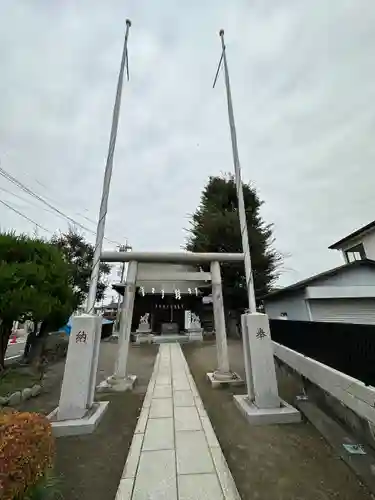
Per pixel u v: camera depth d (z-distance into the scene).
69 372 3.69
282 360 6.00
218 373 5.68
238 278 14.81
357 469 2.38
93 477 2.42
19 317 5.45
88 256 16.56
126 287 5.93
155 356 9.63
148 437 3.13
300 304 9.74
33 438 1.72
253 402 3.94
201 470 2.45
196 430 3.32
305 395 4.46
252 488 2.20
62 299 6.36
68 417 3.53
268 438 3.10
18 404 4.51
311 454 2.73
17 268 5.42
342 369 3.25
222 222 14.20
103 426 3.58
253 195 15.88
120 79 5.33
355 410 2.68
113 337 15.96
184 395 4.81
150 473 2.40
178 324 17.89
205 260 6.21
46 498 1.91
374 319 8.69
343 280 9.38
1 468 1.50
